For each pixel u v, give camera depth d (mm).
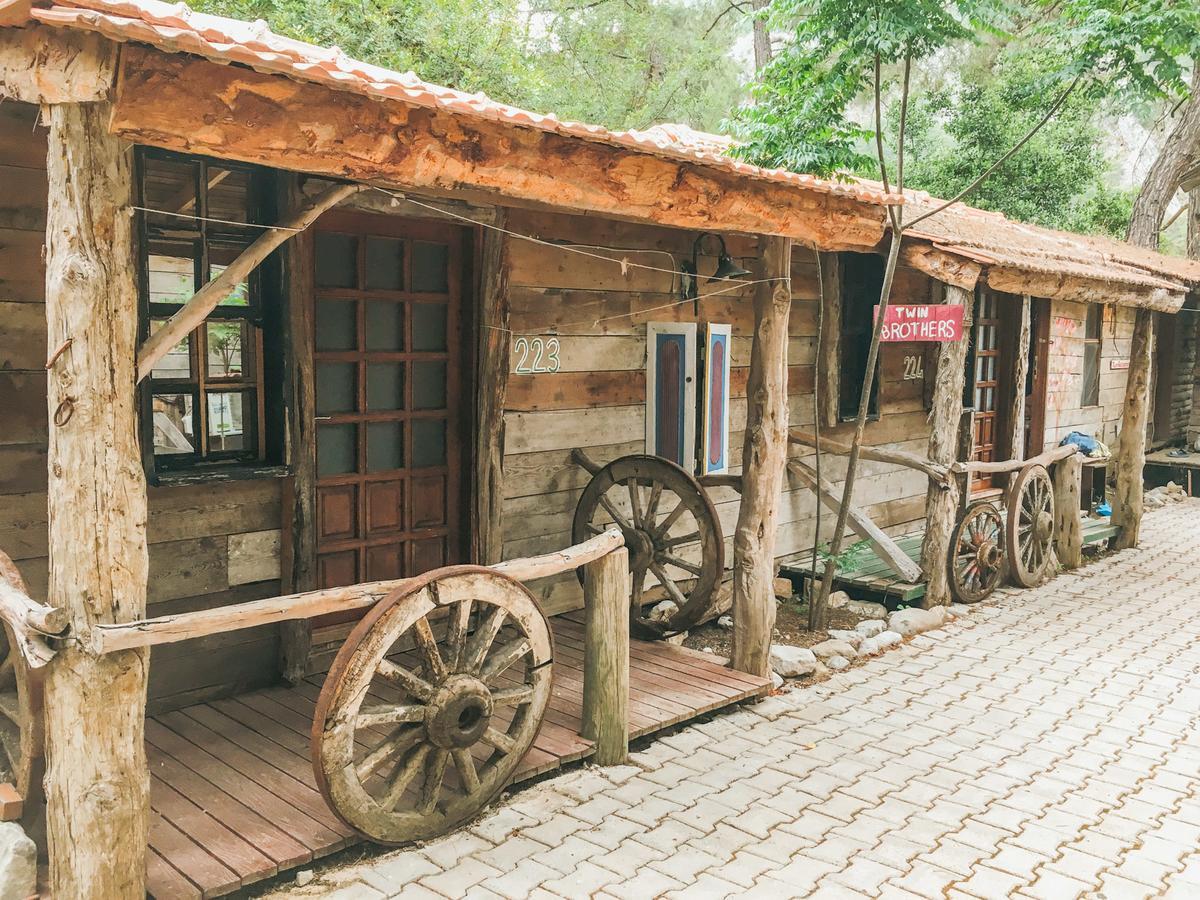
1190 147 15922
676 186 4234
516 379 5855
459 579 3646
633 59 15516
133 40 2506
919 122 17359
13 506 4055
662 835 3854
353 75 2891
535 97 13188
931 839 3883
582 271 6125
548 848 3725
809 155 6207
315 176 4598
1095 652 6414
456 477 5812
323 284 5105
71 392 2785
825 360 7930
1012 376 10469
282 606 3195
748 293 7273
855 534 8148
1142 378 9719
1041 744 4883
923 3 5555
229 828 3561
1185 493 13508
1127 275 8938
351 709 3361
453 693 3650
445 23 12172
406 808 3781
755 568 5496
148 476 4227
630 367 6523
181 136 2717
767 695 5492
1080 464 8961
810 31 6055
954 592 7465
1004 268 7035
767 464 5461
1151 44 5594
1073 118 17047
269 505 4844
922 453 9320
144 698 2969
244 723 4504
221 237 4414
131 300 2846
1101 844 3871
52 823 2912
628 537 6023
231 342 6016
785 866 3646
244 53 2570
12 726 3496
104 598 2848
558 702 4938
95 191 2740
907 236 6688
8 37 2635
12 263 3982
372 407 5402
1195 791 4363
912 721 5172
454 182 3416
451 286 5664
